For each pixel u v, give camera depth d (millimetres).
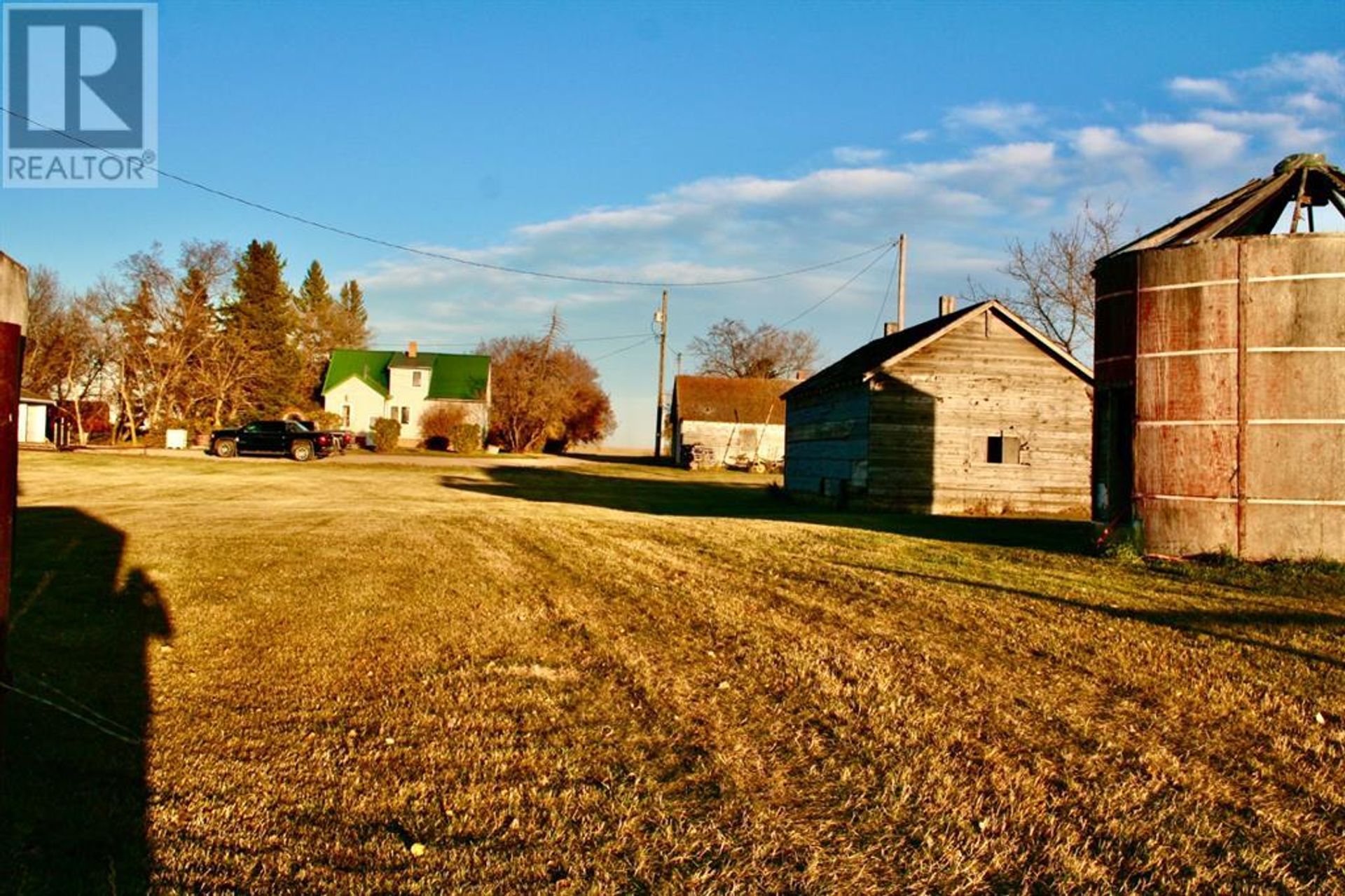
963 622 9328
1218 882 4191
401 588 11102
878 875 4238
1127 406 14531
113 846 4336
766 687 7102
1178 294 13594
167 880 4035
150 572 11398
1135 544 13898
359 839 4527
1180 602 10367
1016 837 4605
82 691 6668
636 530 18219
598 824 4727
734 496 35344
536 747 5836
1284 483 12875
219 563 12344
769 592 11094
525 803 5008
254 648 8125
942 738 5969
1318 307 12742
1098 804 4988
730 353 98125
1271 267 12953
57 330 62969
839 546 15422
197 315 60219
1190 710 6613
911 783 5254
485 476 42531
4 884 3873
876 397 25047
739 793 5137
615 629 9109
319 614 9516
